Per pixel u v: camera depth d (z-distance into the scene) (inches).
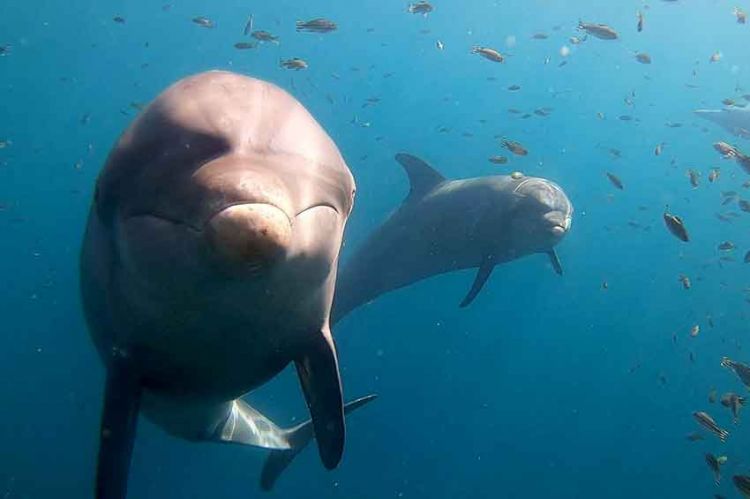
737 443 1115.9
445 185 449.1
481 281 437.7
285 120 99.3
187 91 101.3
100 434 131.6
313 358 127.7
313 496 755.4
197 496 730.2
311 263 97.2
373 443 897.5
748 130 689.0
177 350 114.7
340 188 102.7
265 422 301.0
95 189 110.4
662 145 574.2
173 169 91.3
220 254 83.4
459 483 877.2
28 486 649.6
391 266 454.6
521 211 417.7
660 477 1078.4
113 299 116.0
